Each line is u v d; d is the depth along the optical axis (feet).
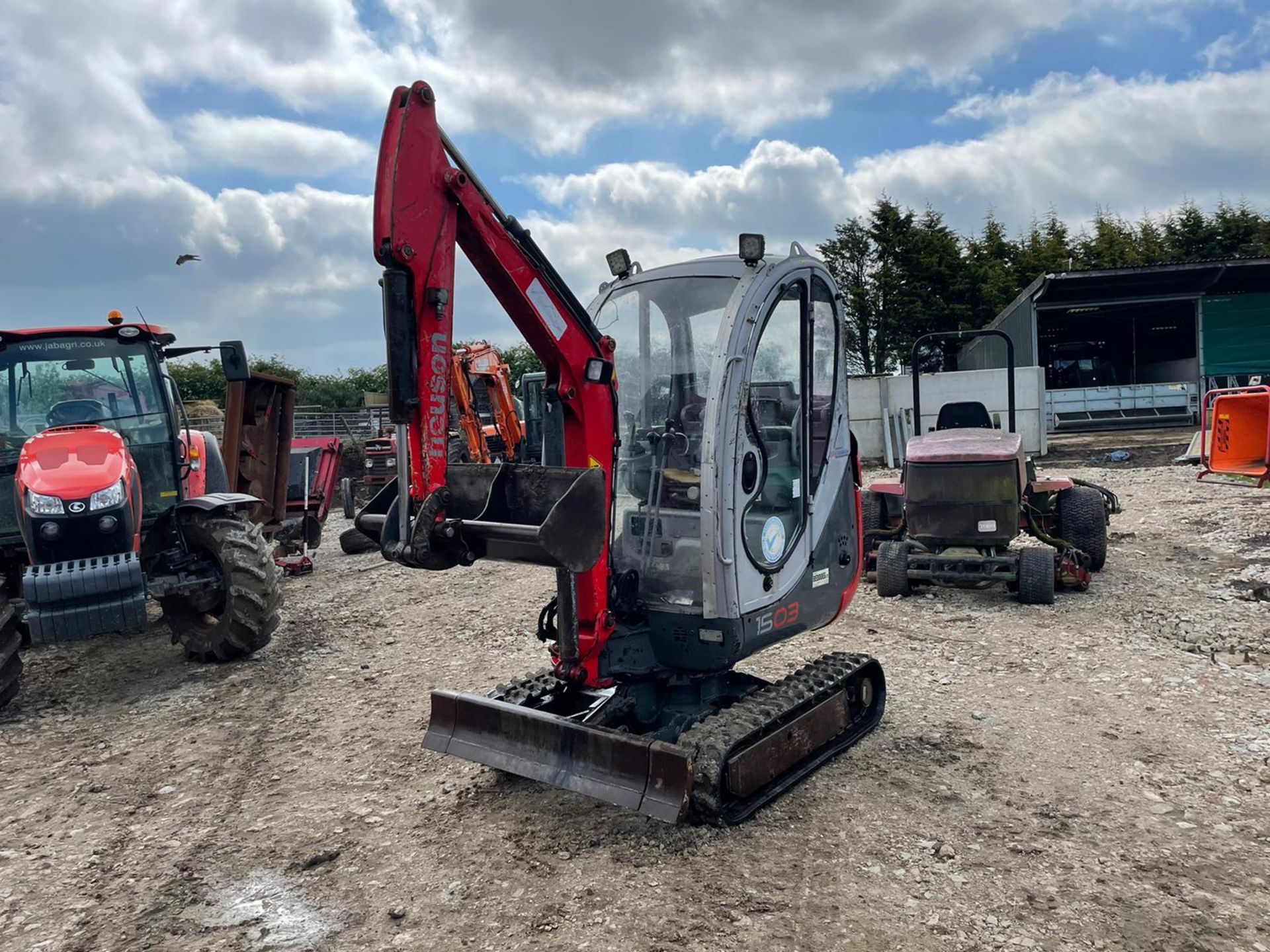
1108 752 12.48
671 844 10.28
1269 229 113.39
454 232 9.65
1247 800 10.91
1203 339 71.97
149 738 14.93
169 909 9.51
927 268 111.14
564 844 10.43
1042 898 8.98
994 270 110.83
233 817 11.71
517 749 11.12
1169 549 25.68
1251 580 21.44
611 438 11.23
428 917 9.09
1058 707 14.28
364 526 10.59
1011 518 21.30
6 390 19.74
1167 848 9.87
